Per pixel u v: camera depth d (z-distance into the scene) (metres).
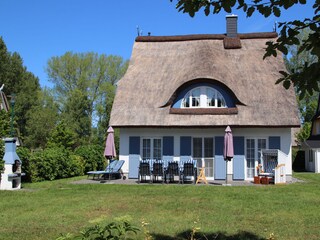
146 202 13.20
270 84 24.36
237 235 8.65
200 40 27.97
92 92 55.72
